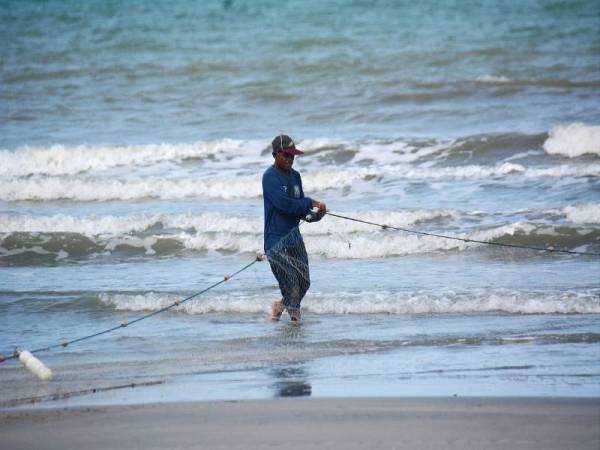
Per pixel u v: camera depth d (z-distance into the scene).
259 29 119.31
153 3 146.12
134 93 86.75
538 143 62.25
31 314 36.38
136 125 74.94
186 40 113.00
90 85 90.81
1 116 79.00
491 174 57.41
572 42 102.19
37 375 26.59
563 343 29.48
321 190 57.06
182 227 50.38
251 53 102.50
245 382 26.17
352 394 24.39
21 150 65.00
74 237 48.41
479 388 24.64
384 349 29.61
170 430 21.73
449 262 42.72
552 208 49.38
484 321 32.88
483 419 21.88
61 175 62.84
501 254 43.72
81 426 22.28
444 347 29.56
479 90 80.81
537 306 34.00
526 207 50.69
